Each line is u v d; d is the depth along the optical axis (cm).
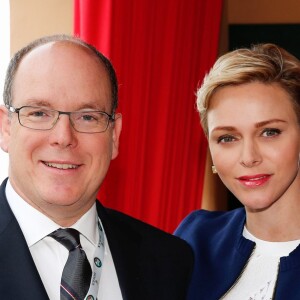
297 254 155
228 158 157
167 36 292
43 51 138
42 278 137
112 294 146
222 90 155
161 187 297
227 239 175
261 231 165
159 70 290
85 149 139
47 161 137
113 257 152
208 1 332
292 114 151
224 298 164
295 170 155
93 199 146
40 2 244
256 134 152
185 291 163
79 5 229
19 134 136
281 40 456
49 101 135
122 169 267
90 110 139
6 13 238
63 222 143
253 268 162
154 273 156
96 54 145
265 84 151
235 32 461
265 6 461
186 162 325
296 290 150
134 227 166
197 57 326
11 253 132
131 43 257
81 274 138
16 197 142
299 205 160
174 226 321
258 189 155
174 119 307
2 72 230
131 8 254
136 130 268
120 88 251
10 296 127
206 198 409
